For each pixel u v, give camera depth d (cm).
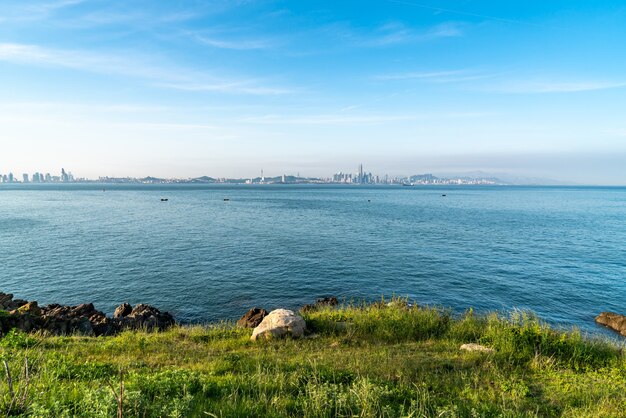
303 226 6178
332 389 738
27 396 609
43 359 909
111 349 1110
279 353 1070
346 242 4625
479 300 2536
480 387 815
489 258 3759
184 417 602
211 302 2492
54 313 1905
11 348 1020
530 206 11494
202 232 5400
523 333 1158
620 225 6419
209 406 659
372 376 855
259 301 2525
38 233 5094
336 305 2341
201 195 17362
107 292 2659
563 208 10662
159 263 3475
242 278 3019
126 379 762
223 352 1091
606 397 768
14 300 2144
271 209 9650
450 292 2698
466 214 8512
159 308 2372
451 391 799
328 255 3869
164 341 1217
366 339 1234
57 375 771
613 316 2128
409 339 1246
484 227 6122
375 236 5112
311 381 802
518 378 895
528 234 5347
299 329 1262
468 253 4000
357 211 9188
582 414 695
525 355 1055
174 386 730
